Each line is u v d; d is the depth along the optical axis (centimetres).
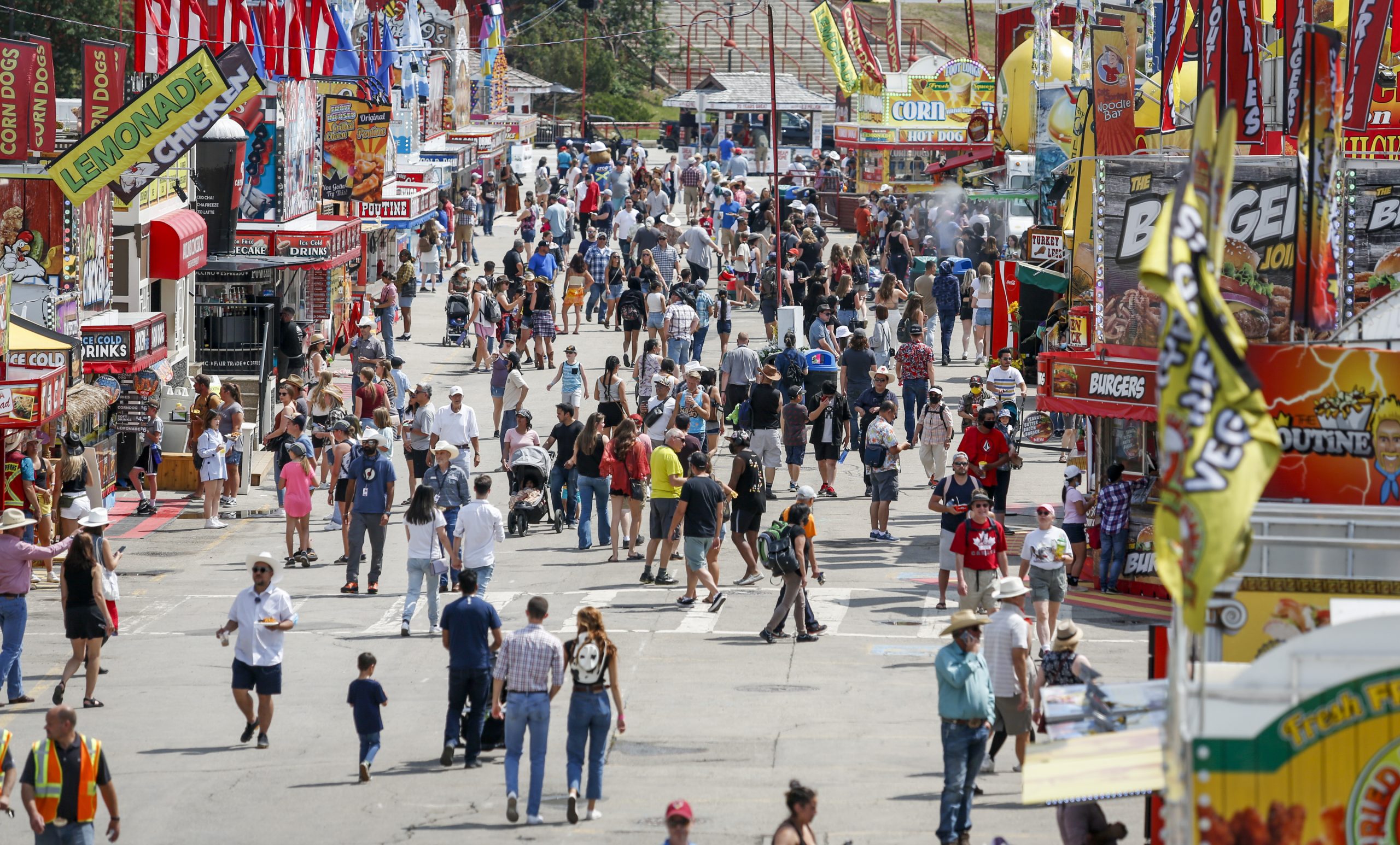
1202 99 2089
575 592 6169
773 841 3272
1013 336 9850
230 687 5116
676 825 3159
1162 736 2630
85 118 7000
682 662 5266
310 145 11181
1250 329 5844
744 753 4388
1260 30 6381
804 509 5509
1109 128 6575
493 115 19312
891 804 3950
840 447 7762
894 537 7031
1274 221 5822
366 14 11219
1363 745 2189
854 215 16675
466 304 11500
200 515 7712
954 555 5803
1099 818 3350
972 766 3638
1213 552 1981
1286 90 5884
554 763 4403
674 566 6600
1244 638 3084
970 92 16538
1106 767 2519
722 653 5381
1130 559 6206
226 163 9762
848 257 12512
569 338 11512
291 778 4244
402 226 12075
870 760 4312
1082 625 5716
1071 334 6731
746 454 6300
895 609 5928
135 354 7381
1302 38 5825
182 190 9131
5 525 4884
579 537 6975
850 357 8462
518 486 7350
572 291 11650
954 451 8362
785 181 18925
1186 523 2009
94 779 3462
